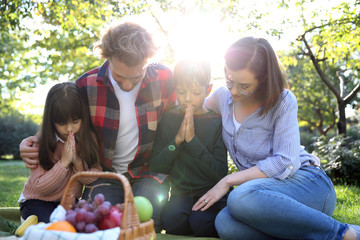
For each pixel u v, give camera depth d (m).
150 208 2.06
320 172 2.47
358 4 8.88
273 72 2.26
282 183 2.31
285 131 2.40
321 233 2.11
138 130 2.74
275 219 2.10
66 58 11.34
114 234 1.57
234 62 2.20
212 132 2.74
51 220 1.74
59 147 2.70
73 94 2.53
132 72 2.31
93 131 2.72
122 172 2.84
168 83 2.82
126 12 8.77
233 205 2.20
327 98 19.33
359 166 7.50
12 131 23.41
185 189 2.71
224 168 2.74
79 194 2.83
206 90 2.64
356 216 3.68
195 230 2.56
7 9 8.35
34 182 2.58
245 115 2.55
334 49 10.02
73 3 8.84
